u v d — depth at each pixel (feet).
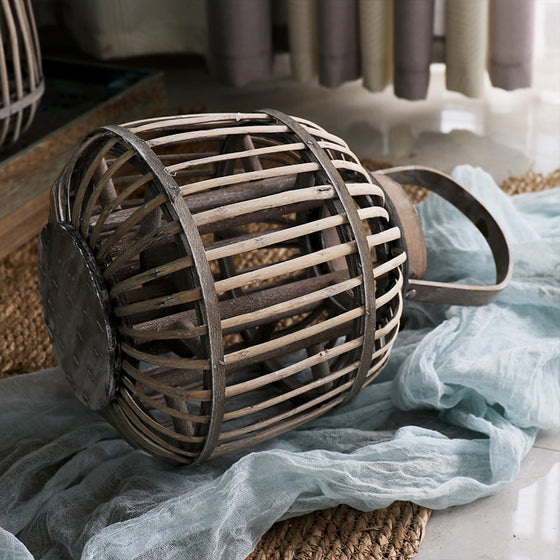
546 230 4.25
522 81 5.67
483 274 3.94
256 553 2.79
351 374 3.03
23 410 3.38
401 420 3.36
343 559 2.75
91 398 2.92
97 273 2.67
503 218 4.17
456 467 3.03
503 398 3.18
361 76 6.12
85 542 2.71
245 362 2.95
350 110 6.28
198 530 2.70
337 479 2.84
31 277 4.44
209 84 6.86
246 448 3.16
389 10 5.75
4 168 4.50
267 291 3.03
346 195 2.79
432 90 6.52
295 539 2.83
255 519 2.79
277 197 2.67
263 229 4.70
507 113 6.10
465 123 5.98
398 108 6.26
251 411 2.75
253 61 6.07
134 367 2.76
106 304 2.67
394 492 2.85
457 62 5.67
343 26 5.80
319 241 3.50
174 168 2.64
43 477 3.12
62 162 4.93
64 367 3.05
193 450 2.89
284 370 2.73
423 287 3.37
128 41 6.53
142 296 2.93
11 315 4.14
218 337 2.54
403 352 3.55
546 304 3.65
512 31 5.49
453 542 2.84
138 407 2.79
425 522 2.88
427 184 3.89
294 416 3.21
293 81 6.82
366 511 2.91
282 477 2.89
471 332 3.50
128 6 6.39
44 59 5.79
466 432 3.25
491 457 3.00
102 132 2.83
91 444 3.21
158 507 2.76
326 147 2.93
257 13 5.91
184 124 2.89
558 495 3.01
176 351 3.08
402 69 5.73
